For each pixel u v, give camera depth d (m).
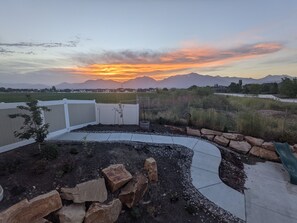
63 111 9.51
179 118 12.71
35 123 6.27
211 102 18.33
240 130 10.65
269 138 9.98
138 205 5.02
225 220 4.91
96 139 8.44
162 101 17.70
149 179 5.72
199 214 5.02
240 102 20.55
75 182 4.96
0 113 6.37
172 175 6.33
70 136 8.91
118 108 11.70
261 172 7.88
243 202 5.74
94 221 4.22
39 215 3.92
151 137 9.41
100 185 4.79
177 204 5.27
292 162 7.98
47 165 5.37
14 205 3.73
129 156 6.51
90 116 11.46
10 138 6.67
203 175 6.78
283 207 5.69
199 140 9.67
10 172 5.04
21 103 6.99
